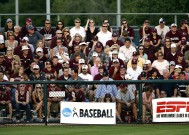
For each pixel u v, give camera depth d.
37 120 53.84
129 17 85.06
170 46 62.50
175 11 80.19
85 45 62.09
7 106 53.69
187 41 65.50
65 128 52.25
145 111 53.78
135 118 53.75
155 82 53.66
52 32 64.44
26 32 63.84
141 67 60.34
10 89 53.69
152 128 51.97
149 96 53.66
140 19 82.56
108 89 53.56
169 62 61.84
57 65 59.19
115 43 62.97
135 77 59.22
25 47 60.19
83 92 53.62
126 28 65.56
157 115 53.75
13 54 60.91
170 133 49.78
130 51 62.38
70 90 53.59
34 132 50.53
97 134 49.69
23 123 53.81
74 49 61.91
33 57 60.78
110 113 53.47
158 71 59.50
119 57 61.62
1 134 49.84
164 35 66.19
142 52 61.09
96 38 62.72
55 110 53.75
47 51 61.62
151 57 62.25
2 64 59.03
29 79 57.44
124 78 57.19
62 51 61.56
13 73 57.50
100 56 61.00
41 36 63.91
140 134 49.53
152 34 63.97
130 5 84.81
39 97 53.62
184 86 53.78
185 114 53.78
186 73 59.66
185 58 63.00
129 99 53.62
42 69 60.28
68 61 61.28
